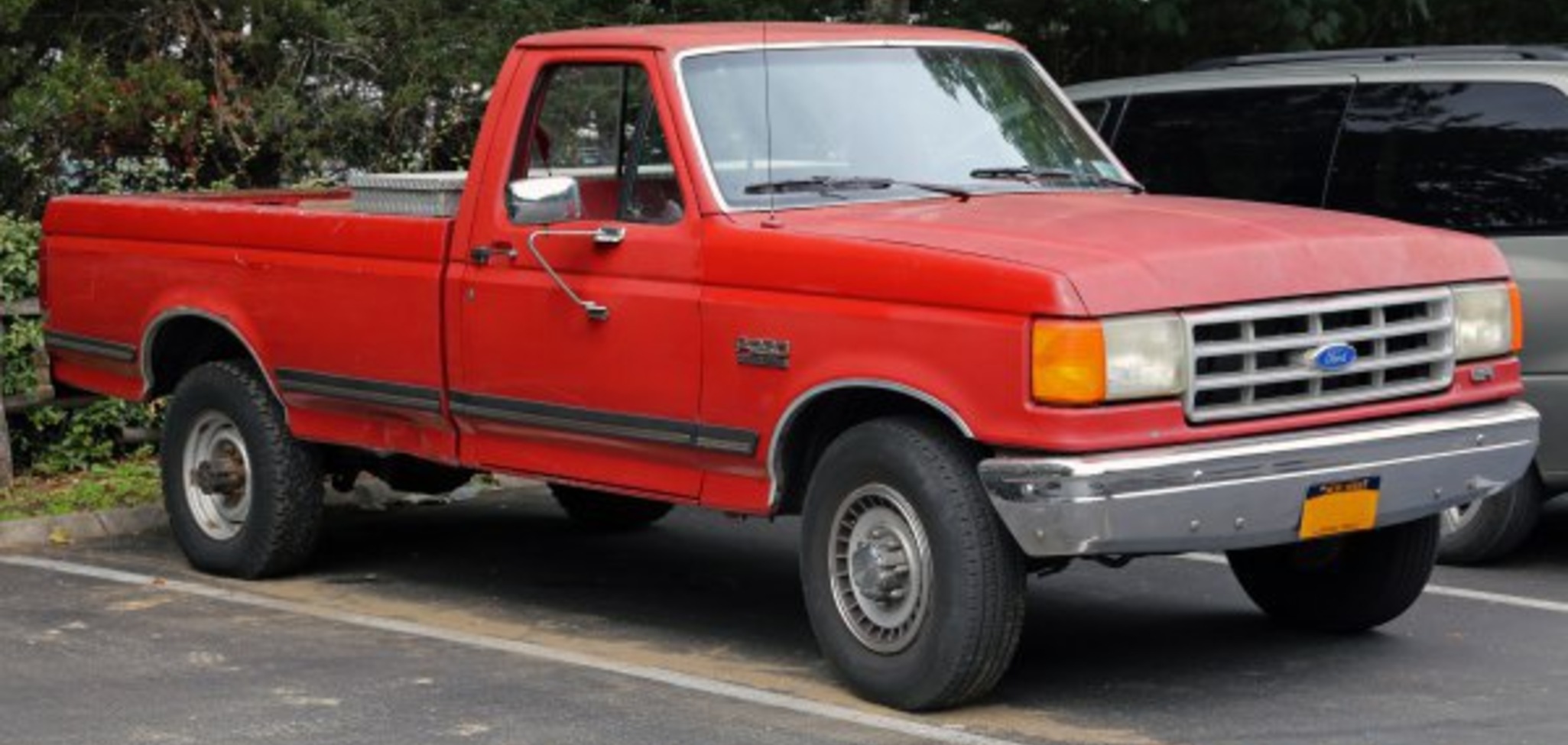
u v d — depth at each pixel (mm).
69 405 14469
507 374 9977
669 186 9461
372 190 10797
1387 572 9805
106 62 17406
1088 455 8070
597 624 10586
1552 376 11289
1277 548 10031
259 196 12625
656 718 8672
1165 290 8234
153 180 17250
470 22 17641
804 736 8414
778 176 9398
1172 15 17438
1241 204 9672
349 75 17875
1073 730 8516
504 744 8312
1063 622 10516
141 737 8438
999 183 9789
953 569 8398
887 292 8523
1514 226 11422
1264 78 12398
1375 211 11836
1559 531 13055
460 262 10172
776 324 8883
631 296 9398
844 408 9070
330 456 11641
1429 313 9062
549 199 9320
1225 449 8281
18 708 8883
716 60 9609
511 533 13000
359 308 10648
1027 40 18562
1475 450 9070
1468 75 11688
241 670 9523
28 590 11305
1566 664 9633
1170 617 10625
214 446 11711
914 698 8633
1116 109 12938
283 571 11594
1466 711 8805
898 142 9742
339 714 8750
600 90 9789
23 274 14508
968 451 8516
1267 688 9180
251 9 17328
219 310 11398
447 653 9844
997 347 8180
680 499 9523
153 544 12695
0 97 16984
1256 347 8438
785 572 11852
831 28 10117
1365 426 8766
